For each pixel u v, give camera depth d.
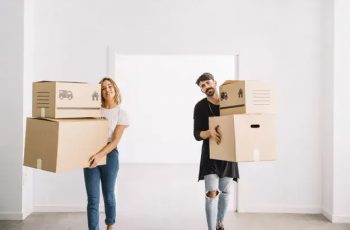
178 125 7.11
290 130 3.55
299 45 3.54
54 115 2.10
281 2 3.55
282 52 3.54
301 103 3.54
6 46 3.21
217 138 2.39
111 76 3.52
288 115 3.54
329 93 3.35
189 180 5.33
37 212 3.47
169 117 7.10
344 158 3.24
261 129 2.26
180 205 3.84
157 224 3.13
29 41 3.37
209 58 7.08
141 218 3.31
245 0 3.54
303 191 3.54
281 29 3.55
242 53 3.54
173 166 6.68
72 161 2.15
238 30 3.55
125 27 3.53
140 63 7.07
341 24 3.23
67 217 3.31
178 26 3.55
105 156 2.36
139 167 6.54
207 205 2.51
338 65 3.24
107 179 2.49
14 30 3.21
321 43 3.53
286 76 3.54
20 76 3.21
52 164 2.08
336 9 3.23
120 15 3.53
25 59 3.26
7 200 3.21
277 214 3.47
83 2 3.51
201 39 3.55
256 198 3.54
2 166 3.21
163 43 3.54
